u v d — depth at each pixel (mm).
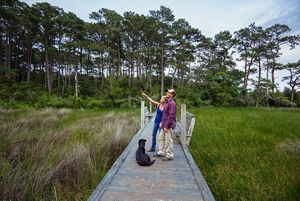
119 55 48844
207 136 8984
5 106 23531
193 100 37594
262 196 4250
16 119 13203
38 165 5422
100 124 12000
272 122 13672
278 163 5805
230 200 4320
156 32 45438
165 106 5375
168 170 4641
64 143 7840
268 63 48312
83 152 6152
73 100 30750
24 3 40812
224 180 4941
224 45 50969
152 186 3807
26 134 8797
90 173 5230
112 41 49281
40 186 4469
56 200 4086
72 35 42875
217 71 45156
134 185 3844
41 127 10750
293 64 46469
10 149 6605
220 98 39250
